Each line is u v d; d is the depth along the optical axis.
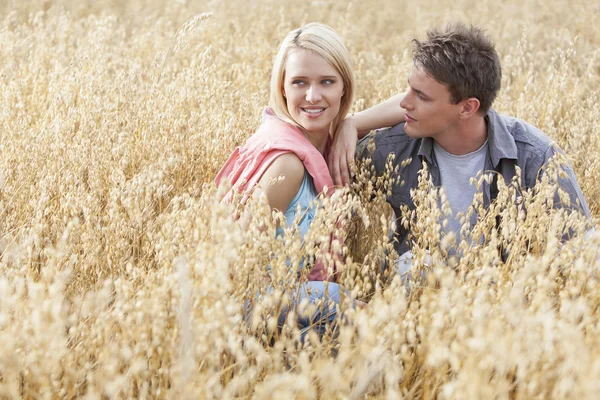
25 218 2.98
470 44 2.85
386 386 2.01
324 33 2.97
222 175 3.24
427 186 2.80
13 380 1.90
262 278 2.39
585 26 7.88
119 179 3.07
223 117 4.00
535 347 1.79
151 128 3.73
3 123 3.92
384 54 7.32
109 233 2.69
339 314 2.21
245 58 6.17
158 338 2.00
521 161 3.10
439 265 2.42
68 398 1.97
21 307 2.00
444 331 2.07
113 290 2.59
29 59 5.39
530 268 2.14
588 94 5.54
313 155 2.91
